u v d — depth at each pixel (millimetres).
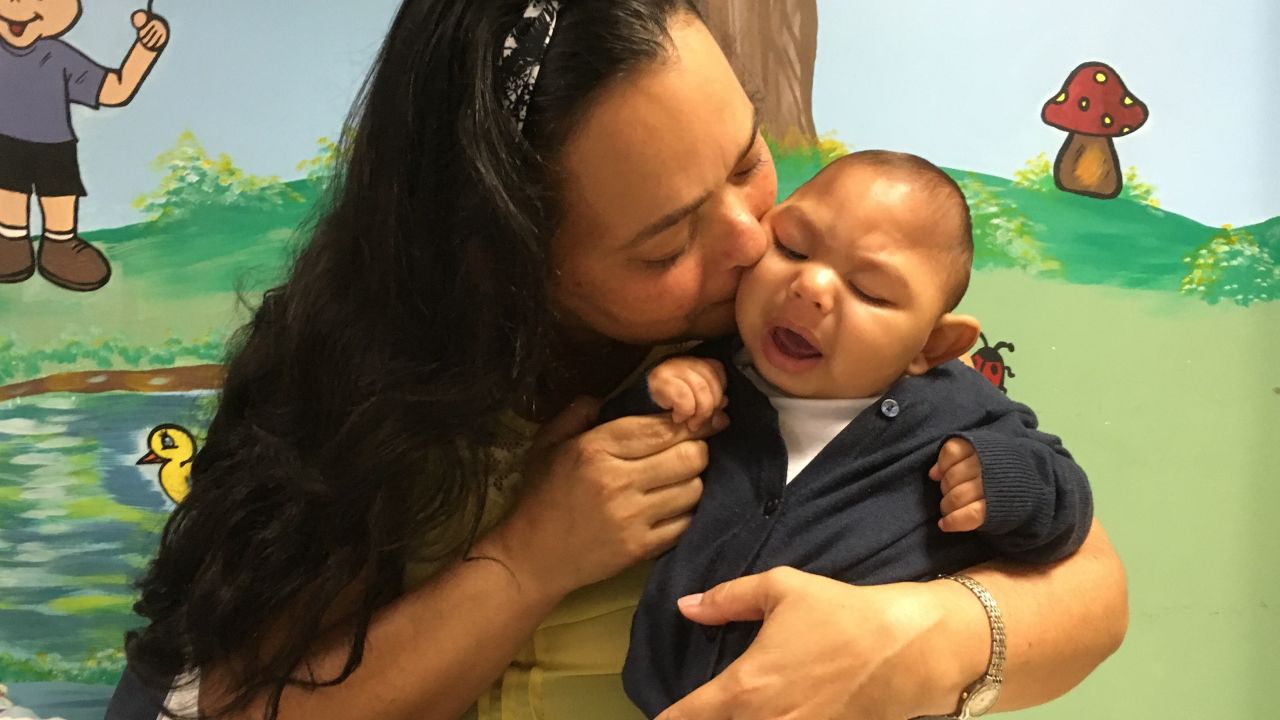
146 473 1324
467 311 744
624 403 817
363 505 790
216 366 1320
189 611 829
